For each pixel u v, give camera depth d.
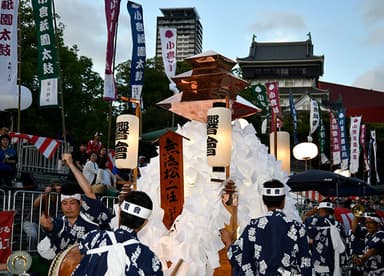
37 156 12.84
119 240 2.97
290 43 61.84
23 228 6.88
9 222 6.13
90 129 19.25
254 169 5.40
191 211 4.89
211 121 4.91
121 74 23.25
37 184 10.95
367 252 7.68
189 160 5.33
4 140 9.08
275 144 6.62
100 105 20.61
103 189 8.77
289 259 3.98
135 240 3.00
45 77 6.27
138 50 8.40
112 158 12.05
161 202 4.96
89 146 12.09
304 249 4.04
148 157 15.66
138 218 3.07
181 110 5.75
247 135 5.78
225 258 4.93
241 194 5.20
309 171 10.67
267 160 5.69
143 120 21.22
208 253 4.76
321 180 10.15
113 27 7.65
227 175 5.02
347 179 10.52
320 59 57.09
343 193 14.25
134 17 8.45
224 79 5.55
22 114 16.92
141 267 2.91
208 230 4.82
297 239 4.04
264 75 59.47
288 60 58.19
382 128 29.62
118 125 5.24
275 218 4.09
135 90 8.31
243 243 4.11
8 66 8.66
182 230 4.79
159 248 4.78
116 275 2.85
